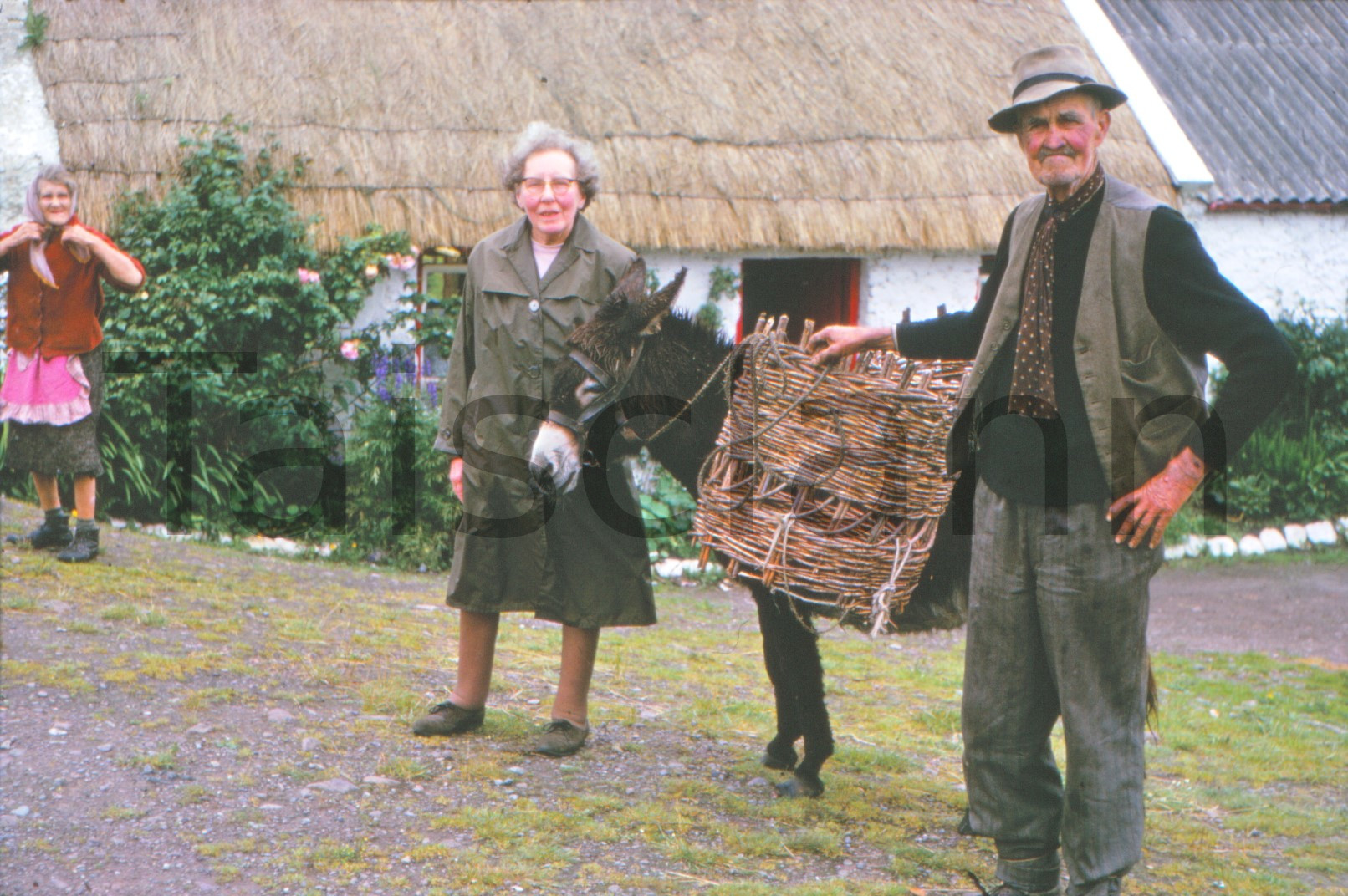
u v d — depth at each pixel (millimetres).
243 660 4531
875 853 3398
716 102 10250
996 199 10141
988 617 2893
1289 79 13078
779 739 3971
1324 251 11500
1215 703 6020
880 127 10391
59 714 3764
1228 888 3416
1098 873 2754
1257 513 10953
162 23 9531
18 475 7734
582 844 3217
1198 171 10922
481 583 3852
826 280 11062
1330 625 8203
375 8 10242
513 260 3697
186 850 2990
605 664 5469
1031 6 12305
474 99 9719
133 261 5629
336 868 2955
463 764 3723
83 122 8789
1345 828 4109
